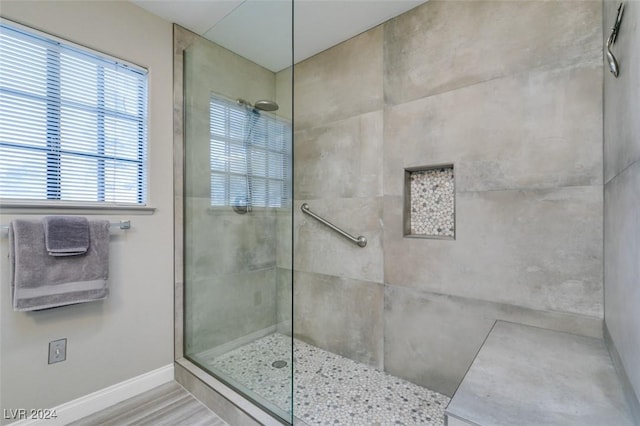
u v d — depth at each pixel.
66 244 1.45
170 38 1.96
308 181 2.39
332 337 2.26
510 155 1.50
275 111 1.75
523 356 1.12
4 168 1.38
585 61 1.31
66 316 1.53
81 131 1.61
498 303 1.54
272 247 1.76
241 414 1.46
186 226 2.02
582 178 1.32
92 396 1.60
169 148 1.95
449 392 1.70
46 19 1.47
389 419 1.51
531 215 1.44
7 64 1.38
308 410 1.58
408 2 1.77
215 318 1.88
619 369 0.95
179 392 1.80
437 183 1.83
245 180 1.86
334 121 2.23
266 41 1.71
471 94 1.61
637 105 0.76
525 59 1.46
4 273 1.36
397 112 1.90
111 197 1.72
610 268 1.13
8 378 1.37
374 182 2.02
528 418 0.76
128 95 1.79
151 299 1.85
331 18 1.92
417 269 1.82
